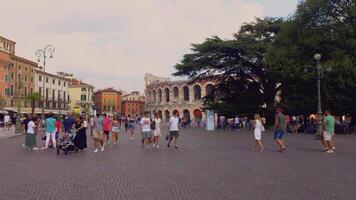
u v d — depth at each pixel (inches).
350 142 1099.3
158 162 632.4
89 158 697.0
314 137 1355.8
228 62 2240.4
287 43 1935.3
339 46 1775.3
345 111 1813.5
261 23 2240.4
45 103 4165.8
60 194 375.2
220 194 373.7
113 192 384.5
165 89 4948.3
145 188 404.8
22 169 552.4
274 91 2310.5
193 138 1339.8
